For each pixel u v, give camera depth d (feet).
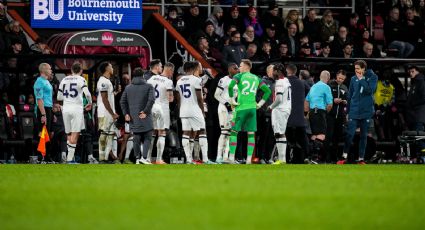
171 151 230.89
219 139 220.02
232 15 274.98
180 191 98.07
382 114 249.34
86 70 242.58
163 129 210.79
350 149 239.71
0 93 232.73
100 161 217.15
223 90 217.77
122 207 80.84
